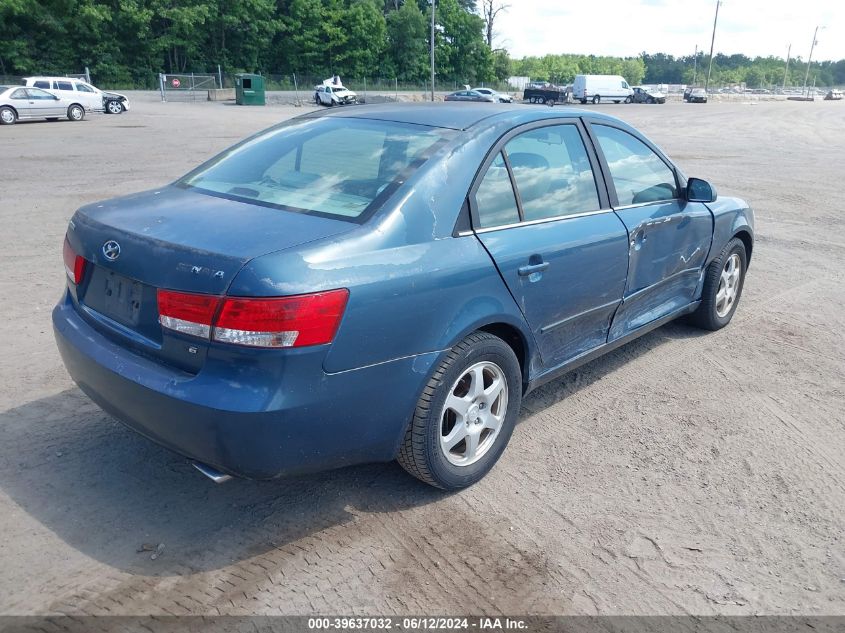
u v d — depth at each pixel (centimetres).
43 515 318
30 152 1712
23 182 1245
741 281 607
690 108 5688
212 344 267
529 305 355
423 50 8350
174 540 306
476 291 323
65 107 2877
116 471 355
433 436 319
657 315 492
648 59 19025
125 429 395
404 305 292
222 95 5959
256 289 260
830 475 378
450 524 323
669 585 291
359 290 278
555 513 335
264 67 7569
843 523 337
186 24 6550
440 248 312
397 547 306
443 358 314
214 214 312
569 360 407
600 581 292
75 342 315
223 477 283
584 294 395
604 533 322
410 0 8156
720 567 303
